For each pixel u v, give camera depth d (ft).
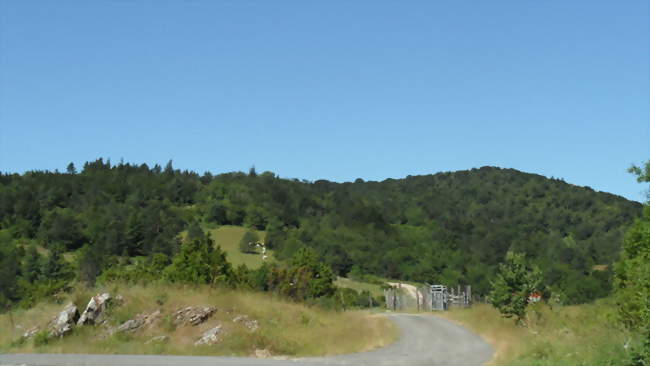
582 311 79.46
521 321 82.23
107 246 345.72
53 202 445.78
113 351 62.85
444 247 385.50
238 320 75.20
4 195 419.95
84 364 49.67
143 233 371.15
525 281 86.33
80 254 316.81
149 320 71.97
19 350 63.31
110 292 77.66
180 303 76.74
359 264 348.18
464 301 206.59
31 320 72.84
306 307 99.76
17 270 271.49
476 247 382.42
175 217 434.30
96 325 70.79
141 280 88.22
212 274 124.06
